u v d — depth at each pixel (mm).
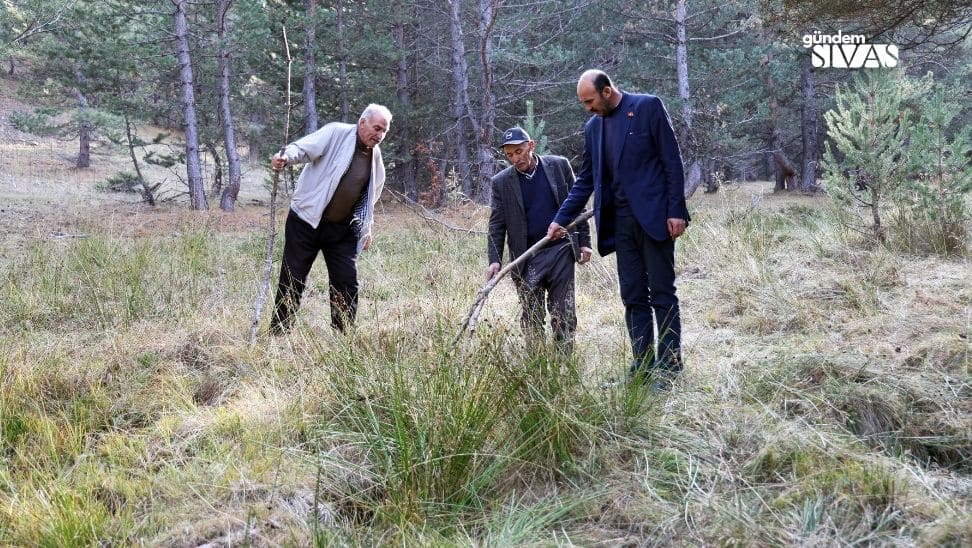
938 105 6691
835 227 6992
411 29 18969
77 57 14602
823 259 5848
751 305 4582
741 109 16938
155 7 14992
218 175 19172
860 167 6949
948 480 2277
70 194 17312
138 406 3238
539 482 2504
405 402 2605
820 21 9852
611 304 5035
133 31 14906
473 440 2482
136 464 2666
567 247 3719
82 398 3279
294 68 15375
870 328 3834
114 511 2334
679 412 2904
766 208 11367
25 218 11352
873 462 2352
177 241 8008
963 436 2516
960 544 1891
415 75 19484
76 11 13188
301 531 2152
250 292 5391
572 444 2611
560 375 2805
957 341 3289
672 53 18125
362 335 3418
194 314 4703
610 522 2225
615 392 2867
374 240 8969
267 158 17672
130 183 18047
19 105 28422
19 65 29531
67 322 4664
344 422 2869
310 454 2648
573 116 17812
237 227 11250
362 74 16953
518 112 19156
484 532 2188
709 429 2770
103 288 5199
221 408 3113
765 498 2264
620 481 2422
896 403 2775
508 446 2564
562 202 3799
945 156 6477
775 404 2932
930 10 9070
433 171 14750
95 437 2945
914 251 6160
